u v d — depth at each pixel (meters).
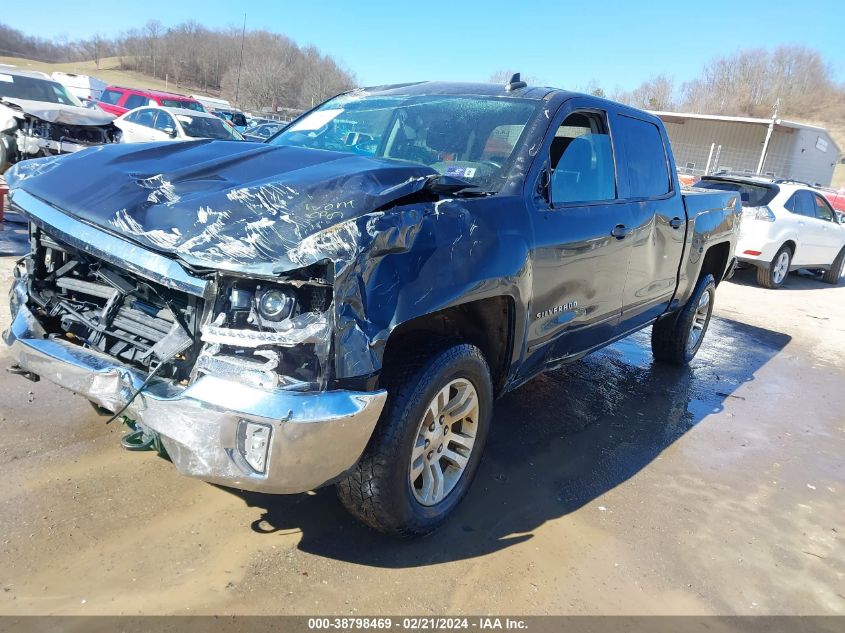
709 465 4.08
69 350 2.62
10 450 3.18
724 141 36.22
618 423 4.57
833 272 13.04
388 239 2.32
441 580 2.65
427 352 2.65
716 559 3.05
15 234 7.38
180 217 2.36
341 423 2.21
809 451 4.50
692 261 5.15
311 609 2.42
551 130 3.42
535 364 3.52
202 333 2.23
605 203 3.82
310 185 2.48
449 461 3.02
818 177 38.16
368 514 2.64
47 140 10.17
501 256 2.83
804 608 2.77
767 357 6.93
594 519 3.26
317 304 2.22
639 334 7.17
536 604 2.59
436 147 3.50
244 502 3.01
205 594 2.43
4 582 2.37
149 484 3.06
